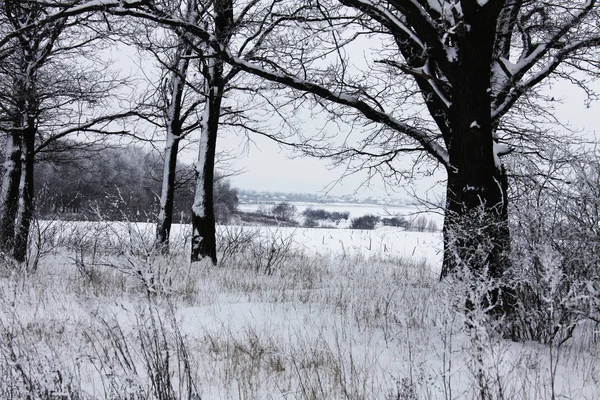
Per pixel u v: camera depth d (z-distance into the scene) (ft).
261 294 28.55
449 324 13.51
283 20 28.78
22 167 41.73
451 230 18.99
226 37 30.37
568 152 20.40
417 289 28.94
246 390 13.44
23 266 34.73
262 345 17.33
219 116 47.44
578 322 15.65
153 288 14.16
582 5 29.22
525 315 17.79
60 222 40.78
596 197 18.70
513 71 26.09
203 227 43.39
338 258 53.42
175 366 15.57
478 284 13.84
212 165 44.19
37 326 19.13
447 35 20.76
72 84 41.50
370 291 28.22
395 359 15.80
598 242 18.04
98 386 13.74
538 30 31.76
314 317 22.08
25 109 38.75
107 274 31.83
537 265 17.90
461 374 14.32
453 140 24.75
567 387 13.60
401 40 30.32
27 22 37.24
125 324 18.75
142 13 23.66
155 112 49.93
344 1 23.53
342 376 14.52
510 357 15.24
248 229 50.85
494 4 20.56
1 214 39.96
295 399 12.91
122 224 17.79
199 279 34.40
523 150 33.94
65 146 48.11
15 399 11.87
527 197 20.45
